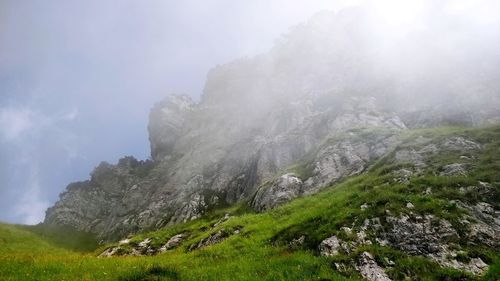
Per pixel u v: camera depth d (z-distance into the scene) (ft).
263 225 114.42
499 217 85.81
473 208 89.45
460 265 70.90
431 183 103.19
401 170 131.03
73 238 377.50
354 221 88.63
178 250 134.31
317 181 187.42
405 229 82.53
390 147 184.14
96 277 70.64
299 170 212.02
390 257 74.13
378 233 83.61
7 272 73.10
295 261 75.97
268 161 299.58
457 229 79.92
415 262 71.67
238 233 116.37
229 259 87.30
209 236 132.26
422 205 89.10
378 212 89.25
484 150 128.36
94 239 373.40
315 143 281.54
